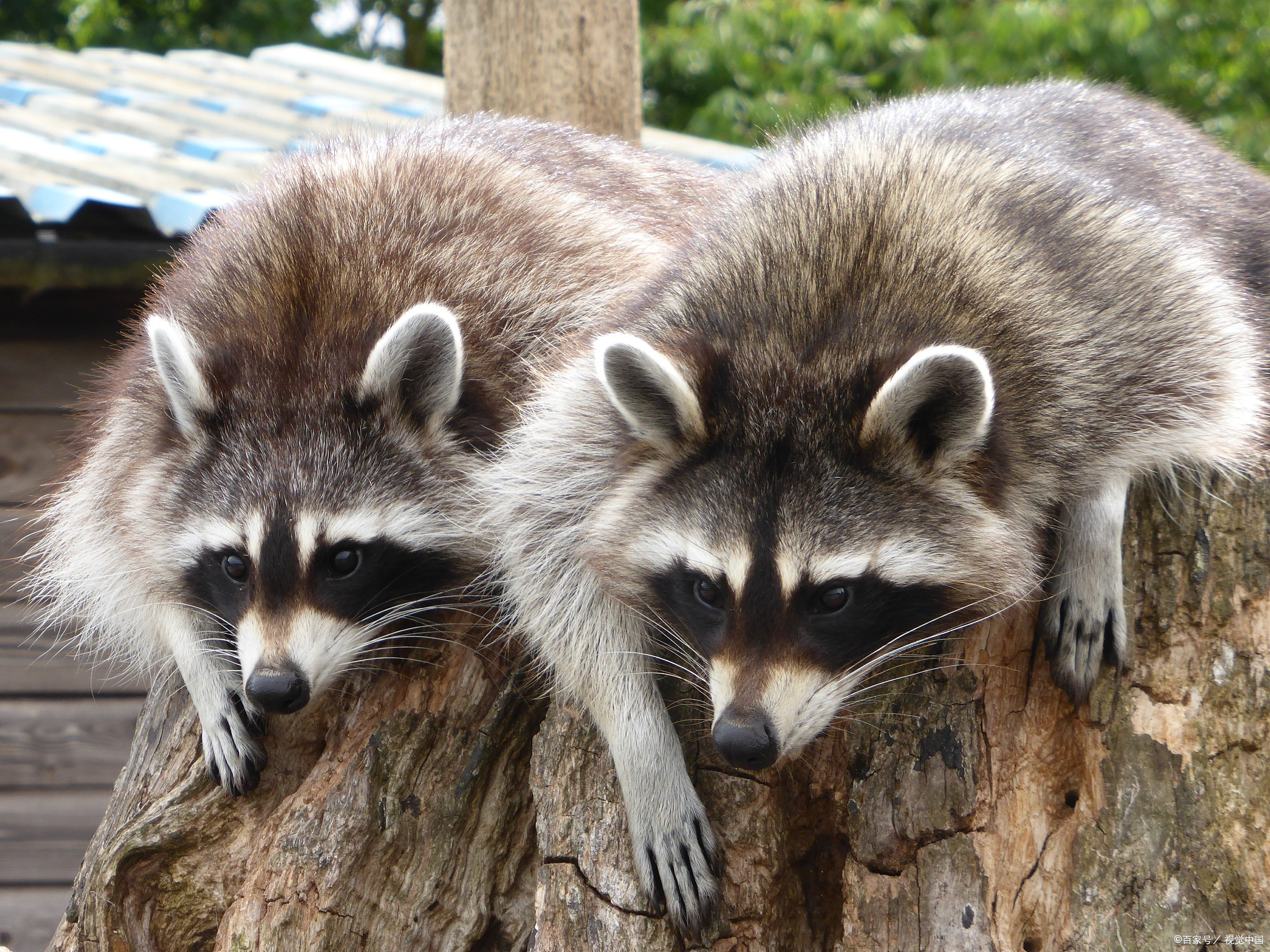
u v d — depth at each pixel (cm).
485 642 657
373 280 693
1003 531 545
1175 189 683
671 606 580
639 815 554
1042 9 2261
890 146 628
